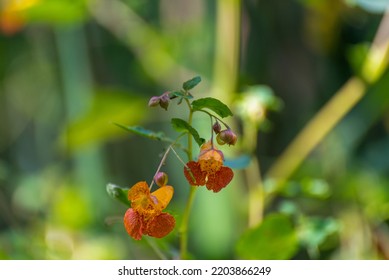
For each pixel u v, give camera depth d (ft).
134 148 4.21
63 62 4.17
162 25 3.98
